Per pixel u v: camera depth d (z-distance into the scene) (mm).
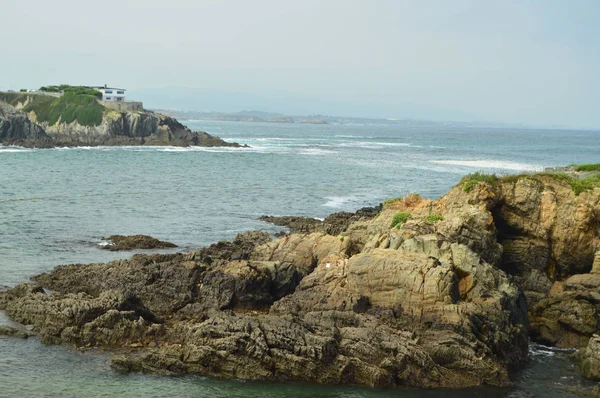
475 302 41594
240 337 37219
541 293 50938
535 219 52844
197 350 37062
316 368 36719
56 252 61375
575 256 51969
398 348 37469
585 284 47125
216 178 124750
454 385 37500
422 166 161000
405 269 41906
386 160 178750
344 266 44906
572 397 36750
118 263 52781
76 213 82125
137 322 40469
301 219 80438
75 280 50219
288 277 48969
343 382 36969
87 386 35250
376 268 42562
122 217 81000
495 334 40000
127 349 39375
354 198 104375
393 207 62969
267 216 83688
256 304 47188
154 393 34875
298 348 37000
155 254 57031
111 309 41438
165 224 77750
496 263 50094
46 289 49562
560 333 45250
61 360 37938
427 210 56750
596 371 38875
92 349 39344
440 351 38062
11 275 53062
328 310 41625
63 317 40750
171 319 44625
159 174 127562
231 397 34875
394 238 47062
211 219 82125
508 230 54375
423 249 45094
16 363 37312
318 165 156500
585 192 52062
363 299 42094
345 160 174250
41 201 89750
